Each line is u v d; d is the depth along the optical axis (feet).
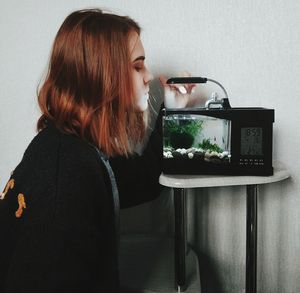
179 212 3.28
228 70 4.11
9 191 2.35
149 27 4.16
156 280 3.58
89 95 2.49
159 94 4.22
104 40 2.50
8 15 4.30
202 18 4.07
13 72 4.40
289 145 4.14
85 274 2.15
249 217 3.45
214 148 3.23
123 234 4.63
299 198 4.24
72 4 4.19
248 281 3.60
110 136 2.62
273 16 3.94
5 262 2.24
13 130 4.52
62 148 2.31
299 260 4.37
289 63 3.99
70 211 2.12
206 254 4.57
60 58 2.54
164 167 3.31
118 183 3.83
